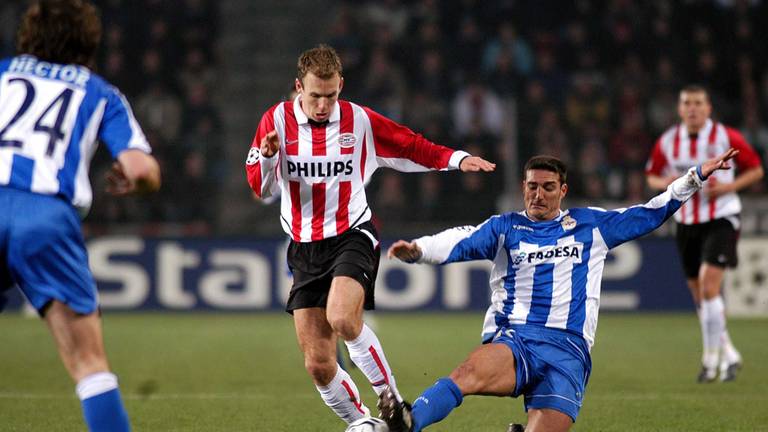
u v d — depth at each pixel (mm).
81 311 13547
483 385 16266
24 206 13383
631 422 21516
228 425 21047
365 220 18984
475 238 17734
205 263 50031
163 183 54750
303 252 18875
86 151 13969
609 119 58281
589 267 17578
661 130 58406
